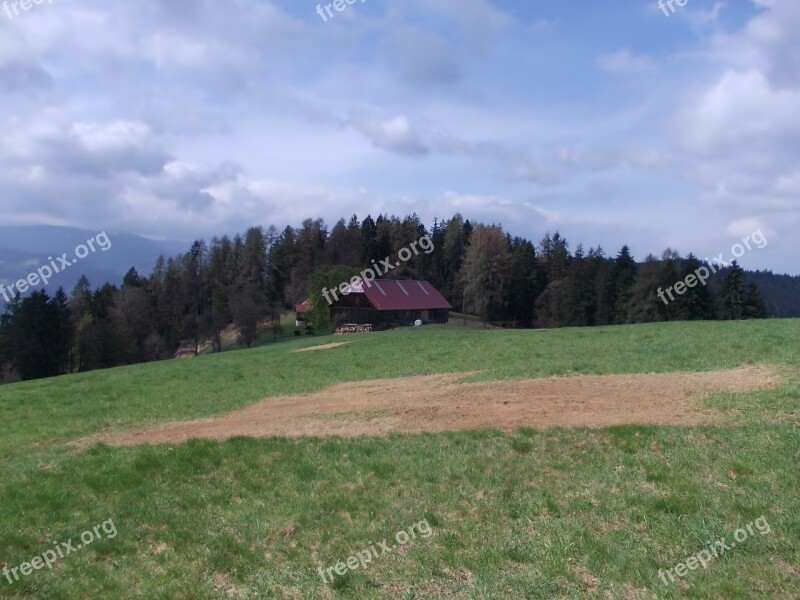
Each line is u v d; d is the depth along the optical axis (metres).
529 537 7.29
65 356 69.94
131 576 7.36
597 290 81.62
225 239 96.62
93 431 16.33
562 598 5.98
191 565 7.48
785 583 5.92
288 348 39.31
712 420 10.91
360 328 67.25
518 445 10.46
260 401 18.39
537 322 91.00
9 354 63.72
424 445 11.13
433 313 76.25
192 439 12.99
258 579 7.00
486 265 89.25
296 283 90.50
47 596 7.03
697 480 8.33
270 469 10.64
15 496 10.38
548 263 101.69
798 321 29.84
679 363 17.00
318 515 8.55
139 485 10.44
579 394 13.94
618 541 6.97
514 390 15.04
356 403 16.02
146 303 82.12
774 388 12.64
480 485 8.99
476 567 6.73
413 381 19.06
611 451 9.78
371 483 9.53
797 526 6.86
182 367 32.84
